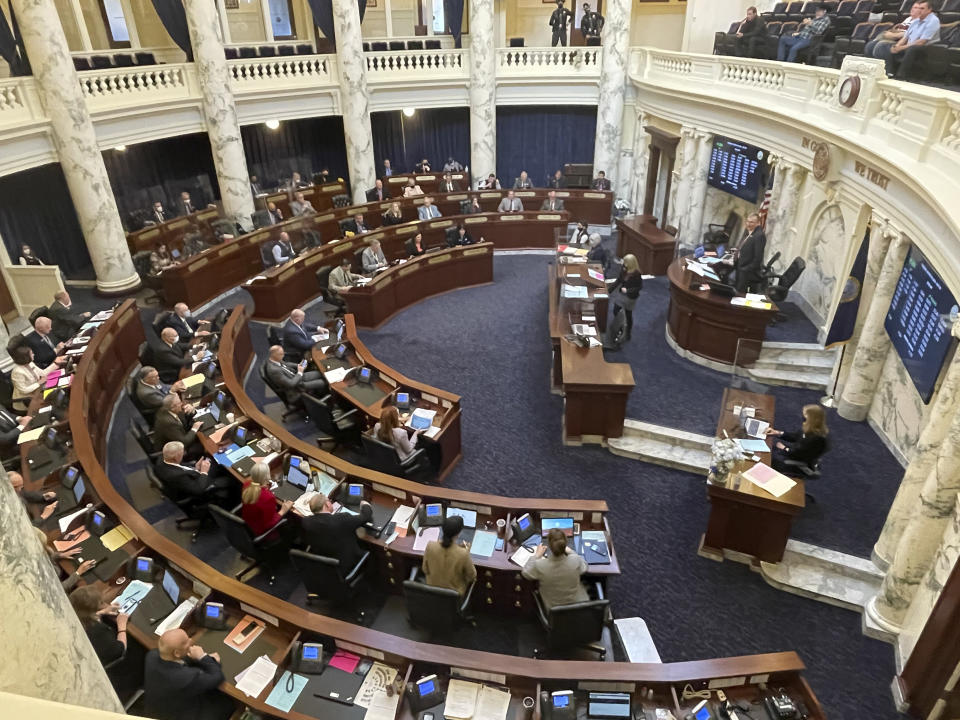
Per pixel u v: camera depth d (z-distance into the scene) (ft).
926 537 18.02
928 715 17.28
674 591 21.68
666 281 46.34
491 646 19.86
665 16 65.87
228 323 34.24
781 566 22.29
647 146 57.77
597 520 20.31
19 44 39.09
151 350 32.76
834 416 30.37
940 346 22.00
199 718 15.06
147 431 29.37
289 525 21.44
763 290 34.60
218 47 46.83
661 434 28.76
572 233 44.83
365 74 55.06
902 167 22.82
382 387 28.94
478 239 53.52
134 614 17.34
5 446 24.67
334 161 68.03
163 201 55.83
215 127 48.75
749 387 27.27
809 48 37.37
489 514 20.88
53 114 38.55
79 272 49.49
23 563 6.13
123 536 19.71
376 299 40.40
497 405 32.30
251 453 24.08
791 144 35.01
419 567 19.77
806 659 19.36
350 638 15.96
